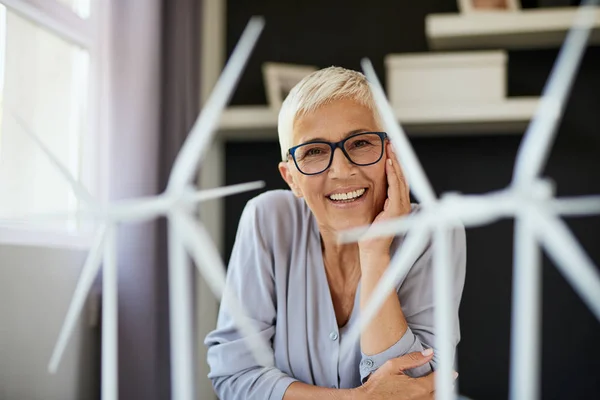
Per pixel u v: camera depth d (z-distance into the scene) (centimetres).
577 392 234
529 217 32
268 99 257
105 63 174
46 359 149
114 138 169
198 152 42
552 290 237
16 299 139
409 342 92
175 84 192
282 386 95
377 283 91
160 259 180
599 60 240
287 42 260
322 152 93
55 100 166
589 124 239
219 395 104
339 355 96
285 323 102
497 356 238
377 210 96
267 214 106
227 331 103
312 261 102
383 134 93
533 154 33
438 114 222
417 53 251
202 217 231
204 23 237
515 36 228
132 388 167
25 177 152
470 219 36
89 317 167
